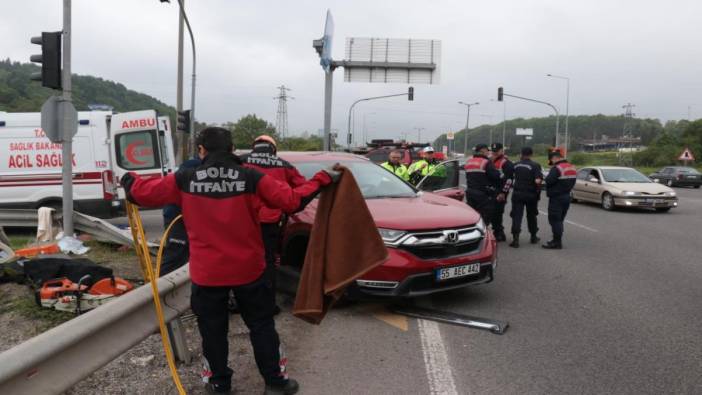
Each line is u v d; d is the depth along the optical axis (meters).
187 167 3.28
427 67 23.98
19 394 2.25
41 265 5.40
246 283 3.10
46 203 11.31
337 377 3.68
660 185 15.91
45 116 8.11
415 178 8.95
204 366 3.30
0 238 7.10
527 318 5.00
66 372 2.51
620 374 3.74
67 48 8.09
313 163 6.41
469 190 8.62
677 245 9.27
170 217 5.00
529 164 8.85
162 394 3.34
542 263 7.59
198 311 3.18
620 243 9.46
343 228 3.16
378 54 24.14
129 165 11.58
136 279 6.11
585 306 5.41
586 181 17.20
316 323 3.25
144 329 3.17
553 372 3.77
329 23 19.00
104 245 8.61
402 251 4.82
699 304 5.49
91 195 11.37
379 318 4.96
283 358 3.40
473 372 3.77
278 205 3.03
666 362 3.96
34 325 4.48
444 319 4.88
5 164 11.19
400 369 3.82
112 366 3.72
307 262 3.23
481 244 5.24
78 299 4.70
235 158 3.08
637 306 5.41
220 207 3.00
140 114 11.62
